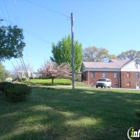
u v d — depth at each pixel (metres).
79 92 12.74
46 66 38.09
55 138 5.15
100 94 11.95
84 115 6.53
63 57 48.03
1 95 10.00
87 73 47.25
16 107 7.77
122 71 47.84
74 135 5.19
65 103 8.25
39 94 10.93
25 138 5.29
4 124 6.34
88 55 72.00
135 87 47.94
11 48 11.45
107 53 71.69
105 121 5.98
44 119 6.24
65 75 38.44
